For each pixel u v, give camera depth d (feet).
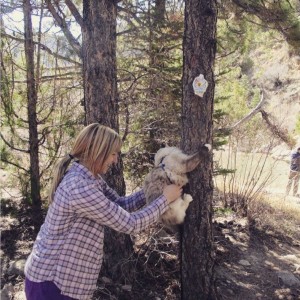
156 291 14.06
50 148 20.51
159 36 20.44
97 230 7.46
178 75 20.17
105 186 8.94
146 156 19.92
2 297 12.54
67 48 19.20
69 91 20.35
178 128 19.10
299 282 16.62
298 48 20.24
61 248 7.29
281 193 33.91
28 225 19.08
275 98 68.33
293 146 34.68
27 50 18.92
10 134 19.93
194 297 11.96
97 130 7.59
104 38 12.96
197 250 11.63
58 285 7.27
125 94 19.01
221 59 24.49
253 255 18.97
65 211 7.20
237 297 14.97
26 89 20.22
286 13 18.89
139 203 9.18
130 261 14.19
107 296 13.00
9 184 21.42
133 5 20.31
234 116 26.48
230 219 22.94
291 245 21.26
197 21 10.77
